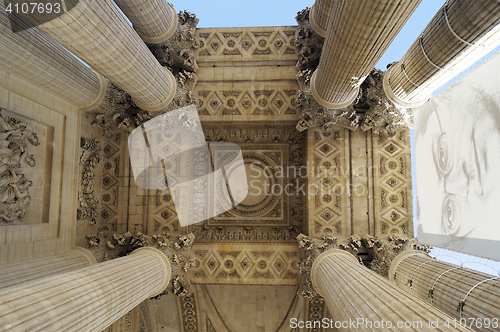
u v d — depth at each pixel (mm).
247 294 19266
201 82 17828
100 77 14094
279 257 17406
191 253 17375
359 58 9680
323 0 13047
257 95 17562
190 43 16750
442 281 10195
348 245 15625
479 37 8633
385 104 14367
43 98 12148
